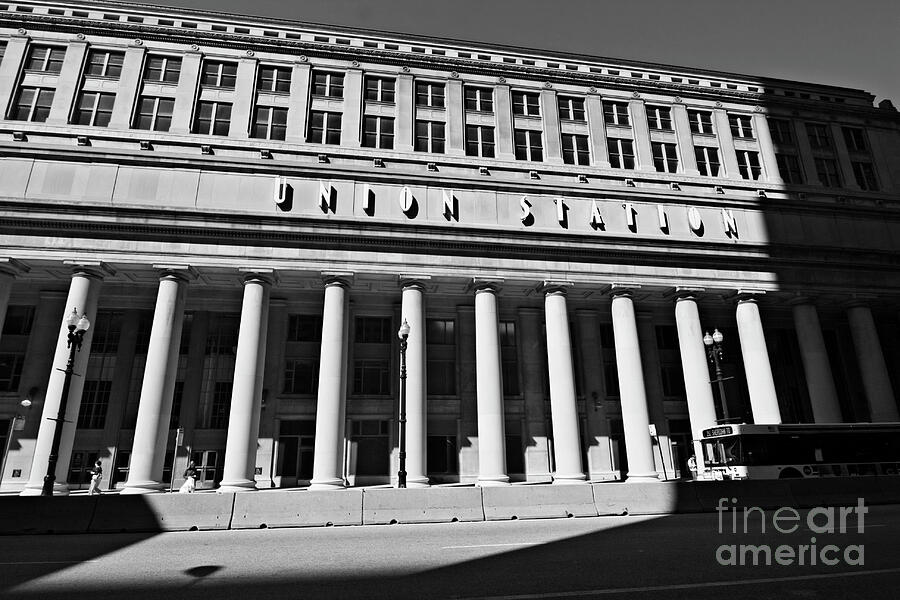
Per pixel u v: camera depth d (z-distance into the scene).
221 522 16.94
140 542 13.92
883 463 28.61
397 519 17.94
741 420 32.72
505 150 38.34
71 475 32.00
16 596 8.00
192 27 38.09
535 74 40.84
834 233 39.78
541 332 38.53
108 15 37.44
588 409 37.38
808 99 46.19
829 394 35.28
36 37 35.62
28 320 34.09
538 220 35.19
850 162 44.75
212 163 32.22
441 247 32.84
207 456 33.31
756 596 7.22
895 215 41.47
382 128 37.62
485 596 7.43
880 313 42.66
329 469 28.25
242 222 30.75
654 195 37.19
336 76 38.44
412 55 39.38
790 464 27.97
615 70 43.59
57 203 29.20
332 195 33.12
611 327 40.25
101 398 33.50
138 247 29.77
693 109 43.34
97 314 34.97
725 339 42.06
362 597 7.52
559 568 9.34
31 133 32.81
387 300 37.12
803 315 37.06
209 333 35.44
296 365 35.78
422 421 30.00
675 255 35.28
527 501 19.20
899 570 8.79
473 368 37.03
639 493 20.22
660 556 10.41
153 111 35.19
